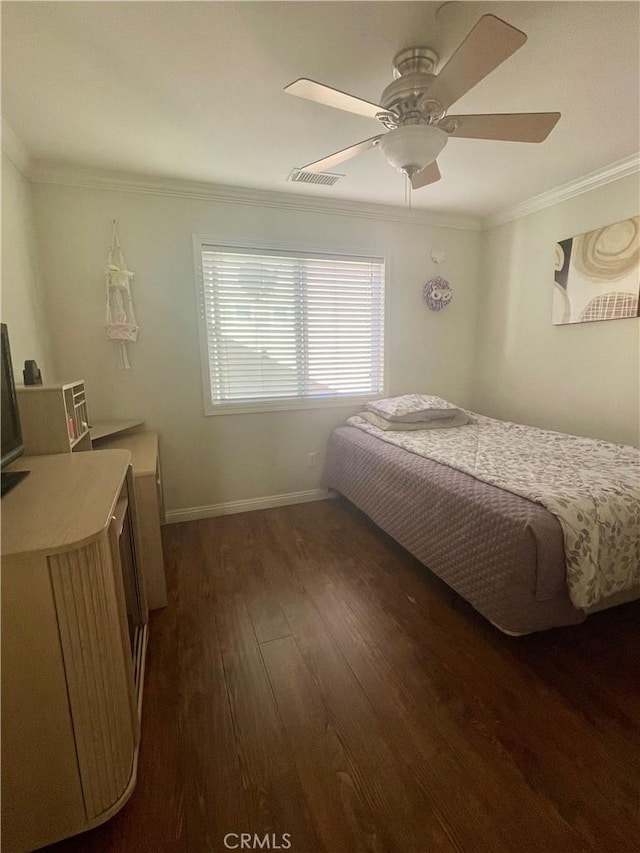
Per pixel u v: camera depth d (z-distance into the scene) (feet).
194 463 9.75
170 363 9.16
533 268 10.36
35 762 3.05
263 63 5.08
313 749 4.11
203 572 7.52
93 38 4.58
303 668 5.19
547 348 10.19
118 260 8.42
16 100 5.71
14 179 6.77
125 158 7.48
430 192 9.52
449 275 11.66
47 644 2.92
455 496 6.06
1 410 3.88
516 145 7.39
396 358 11.43
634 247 8.09
